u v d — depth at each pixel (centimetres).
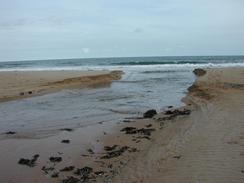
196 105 1456
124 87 2433
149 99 1775
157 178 631
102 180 653
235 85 1886
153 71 4262
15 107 1623
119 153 819
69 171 712
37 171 716
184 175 629
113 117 1305
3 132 1099
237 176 605
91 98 1892
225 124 1001
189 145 821
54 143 934
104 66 6228
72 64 8031
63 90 2305
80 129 1105
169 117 1230
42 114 1420
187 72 3862
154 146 855
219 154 726
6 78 2984
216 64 5681
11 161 787
